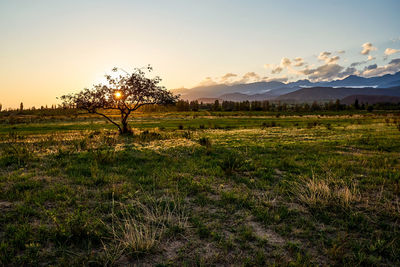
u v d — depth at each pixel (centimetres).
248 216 490
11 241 369
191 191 638
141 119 7294
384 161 1025
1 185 645
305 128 3566
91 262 330
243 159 1028
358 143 1688
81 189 630
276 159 1098
